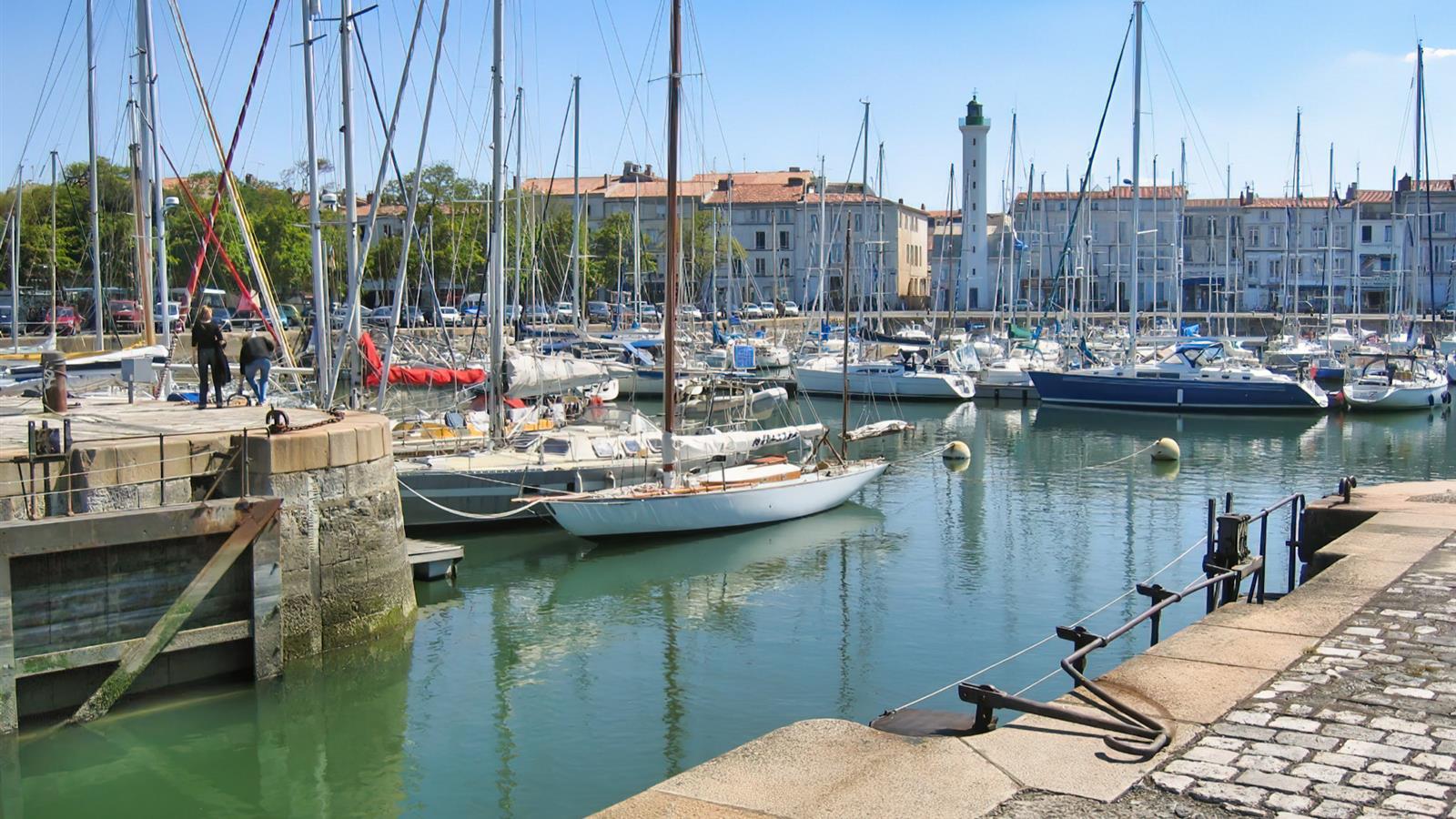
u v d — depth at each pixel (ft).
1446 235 339.98
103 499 49.85
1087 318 256.73
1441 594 37.68
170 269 206.28
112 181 202.59
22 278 183.93
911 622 65.92
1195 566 78.54
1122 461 130.41
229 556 50.08
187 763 46.26
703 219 318.04
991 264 374.43
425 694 54.24
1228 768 24.34
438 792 44.16
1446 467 125.49
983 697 26.48
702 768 24.68
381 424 59.67
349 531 56.44
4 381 95.91
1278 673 30.27
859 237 359.87
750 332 248.11
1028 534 89.66
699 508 84.58
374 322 199.41
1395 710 27.61
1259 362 207.82
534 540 84.33
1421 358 198.18
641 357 176.96
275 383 99.45
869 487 111.65
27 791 44.09
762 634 63.82
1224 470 123.85
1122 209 359.66
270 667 51.72
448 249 246.06
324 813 42.60
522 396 100.07
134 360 76.59
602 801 43.29
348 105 88.58
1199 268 360.07
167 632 48.34
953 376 190.29
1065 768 24.38
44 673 45.39
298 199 259.60
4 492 47.83
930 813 22.33
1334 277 345.10
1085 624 64.59
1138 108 171.01
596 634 63.87
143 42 98.32
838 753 25.35
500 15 92.63
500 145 94.27
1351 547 44.57
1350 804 22.63
